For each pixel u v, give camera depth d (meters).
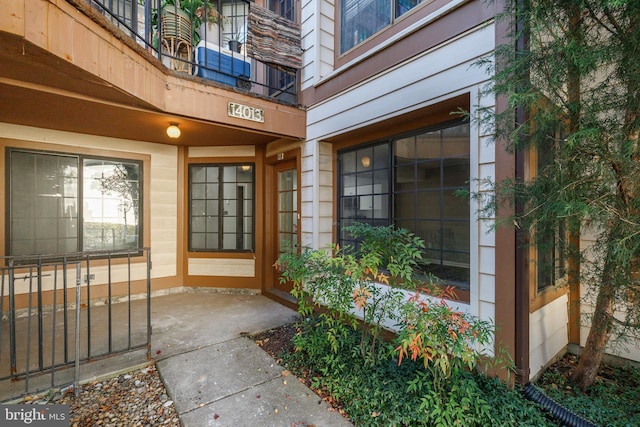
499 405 1.76
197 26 4.12
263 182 4.62
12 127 3.43
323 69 3.66
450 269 2.54
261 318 3.53
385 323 2.68
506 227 1.91
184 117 3.05
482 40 2.07
